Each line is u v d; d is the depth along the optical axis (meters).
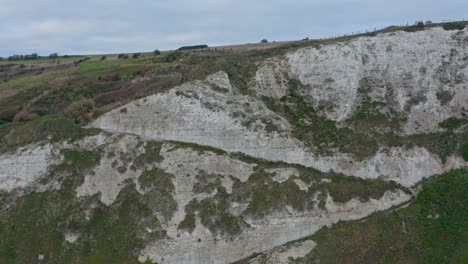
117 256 32.97
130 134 39.53
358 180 37.31
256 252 33.72
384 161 38.56
